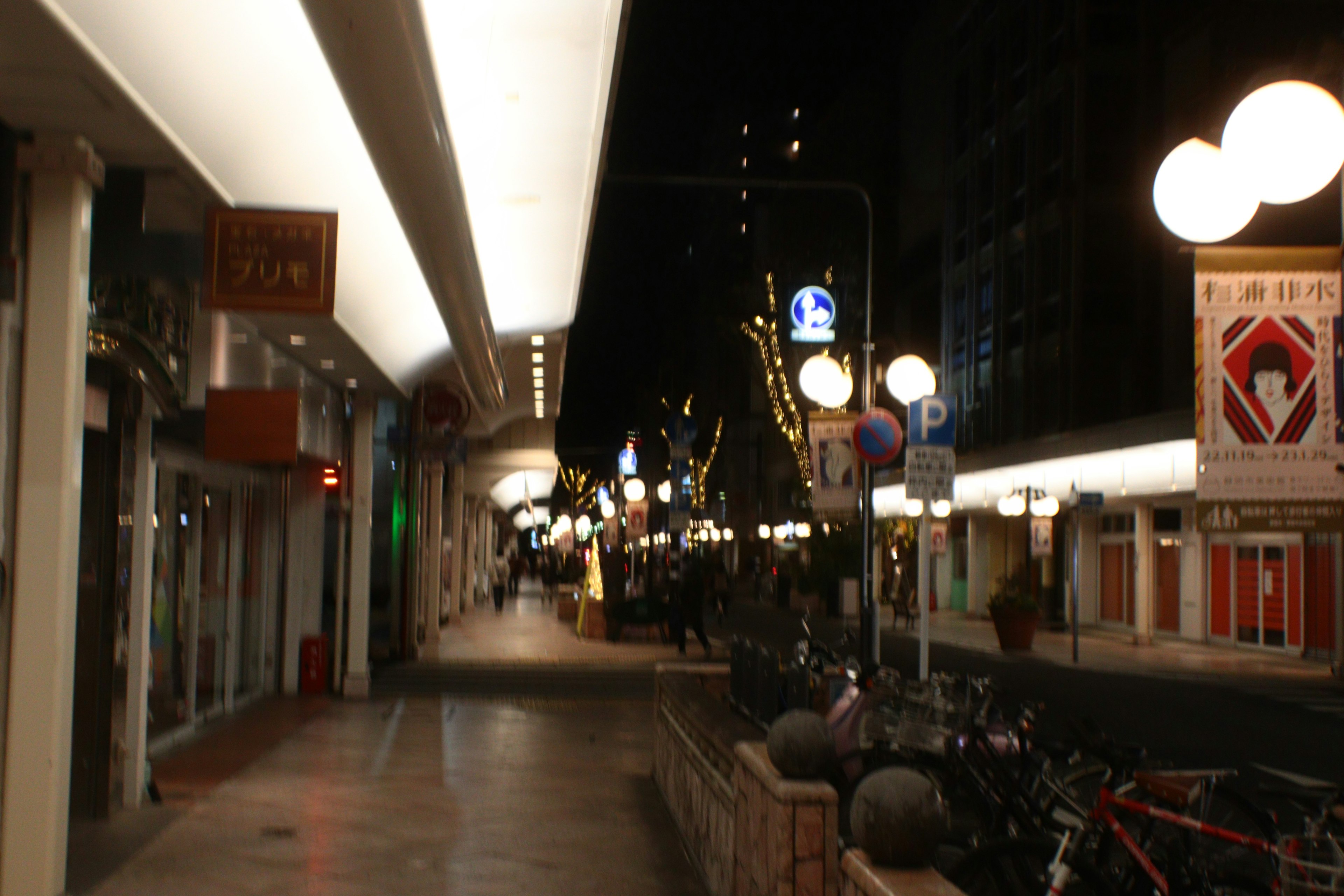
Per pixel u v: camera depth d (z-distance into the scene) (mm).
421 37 4484
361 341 11586
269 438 9312
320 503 15539
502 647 23688
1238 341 5676
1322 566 26062
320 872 7215
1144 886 5238
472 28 6113
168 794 9344
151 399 8352
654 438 71000
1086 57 36875
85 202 5906
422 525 23031
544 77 7035
